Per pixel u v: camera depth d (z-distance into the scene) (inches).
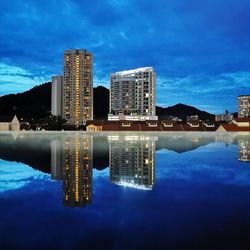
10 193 989.8
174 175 1321.4
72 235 641.0
